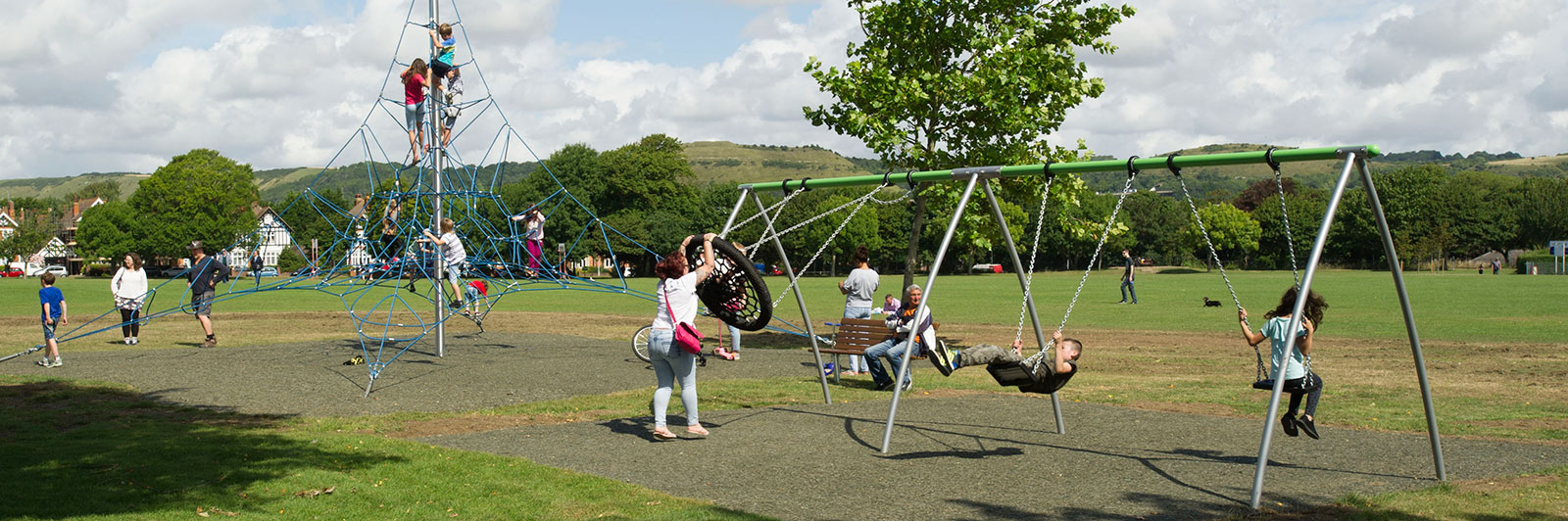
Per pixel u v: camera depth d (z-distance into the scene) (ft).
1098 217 335.47
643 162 294.46
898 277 251.39
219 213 267.80
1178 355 52.13
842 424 31.19
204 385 39.88
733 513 20.15
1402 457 25.54
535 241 56.44
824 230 293.64
